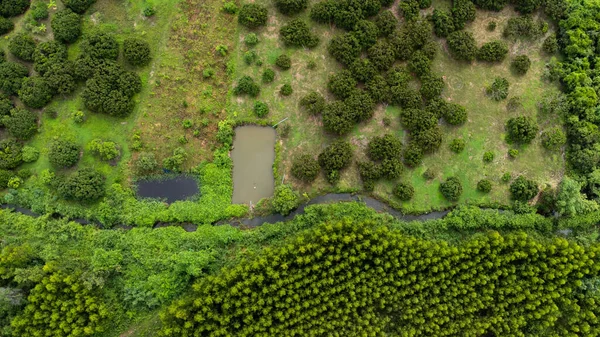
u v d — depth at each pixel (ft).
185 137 145.79
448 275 125.80
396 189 142.31
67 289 122.52
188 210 140.36
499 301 126.93
